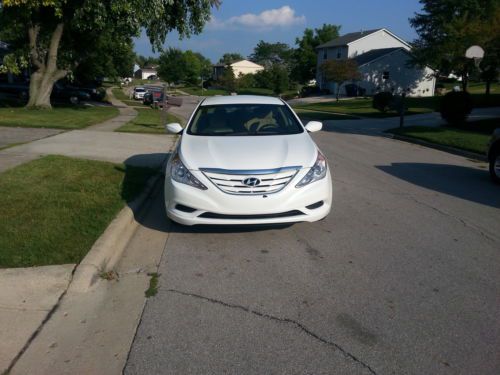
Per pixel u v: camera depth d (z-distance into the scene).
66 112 22.11
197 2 21.25
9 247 4.26
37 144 10.95
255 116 6.25
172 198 4.89
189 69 101.00
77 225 4.92
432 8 39.38
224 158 4.93
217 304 3.70
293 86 78.25
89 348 3.07
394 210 6.45
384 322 3.45
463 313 3.59
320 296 3.85
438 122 21.52
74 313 3.49
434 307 3.69
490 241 5.24
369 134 17.52
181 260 4.58
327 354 3.04
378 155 11.84
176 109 36.81
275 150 5.14
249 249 4.88
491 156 8.54
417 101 38.72
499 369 2.90
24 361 2.92
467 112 17.91
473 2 36.84
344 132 18.17
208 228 5.49
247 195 4.66
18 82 38.75
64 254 4.19
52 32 22.91
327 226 5.66
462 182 8.51
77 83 45.66
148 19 19.36
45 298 3.64
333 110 33.88
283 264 4.51
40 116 18.66
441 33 37.06
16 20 20.44
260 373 2.85
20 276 3.81
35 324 3.32
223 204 4.67
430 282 4.14
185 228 5.50
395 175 9.09
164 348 3.09
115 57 38.38
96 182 6.93
